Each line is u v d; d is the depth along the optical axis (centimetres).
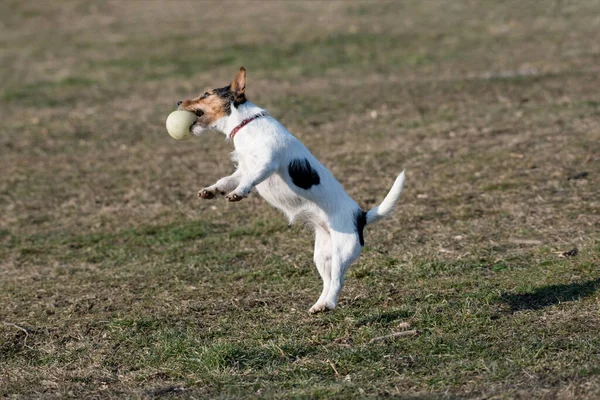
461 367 686
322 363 721
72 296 947
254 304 883
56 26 3167
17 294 963
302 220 855
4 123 1897
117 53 2619
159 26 3031
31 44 2866
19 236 1186
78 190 1386
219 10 3262
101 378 732
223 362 731
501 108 1694
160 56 2528
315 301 878
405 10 2925
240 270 991
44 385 723
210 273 991
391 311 828
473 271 923
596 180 1213
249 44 2595
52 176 1476
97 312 892
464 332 759
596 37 2350
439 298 855
